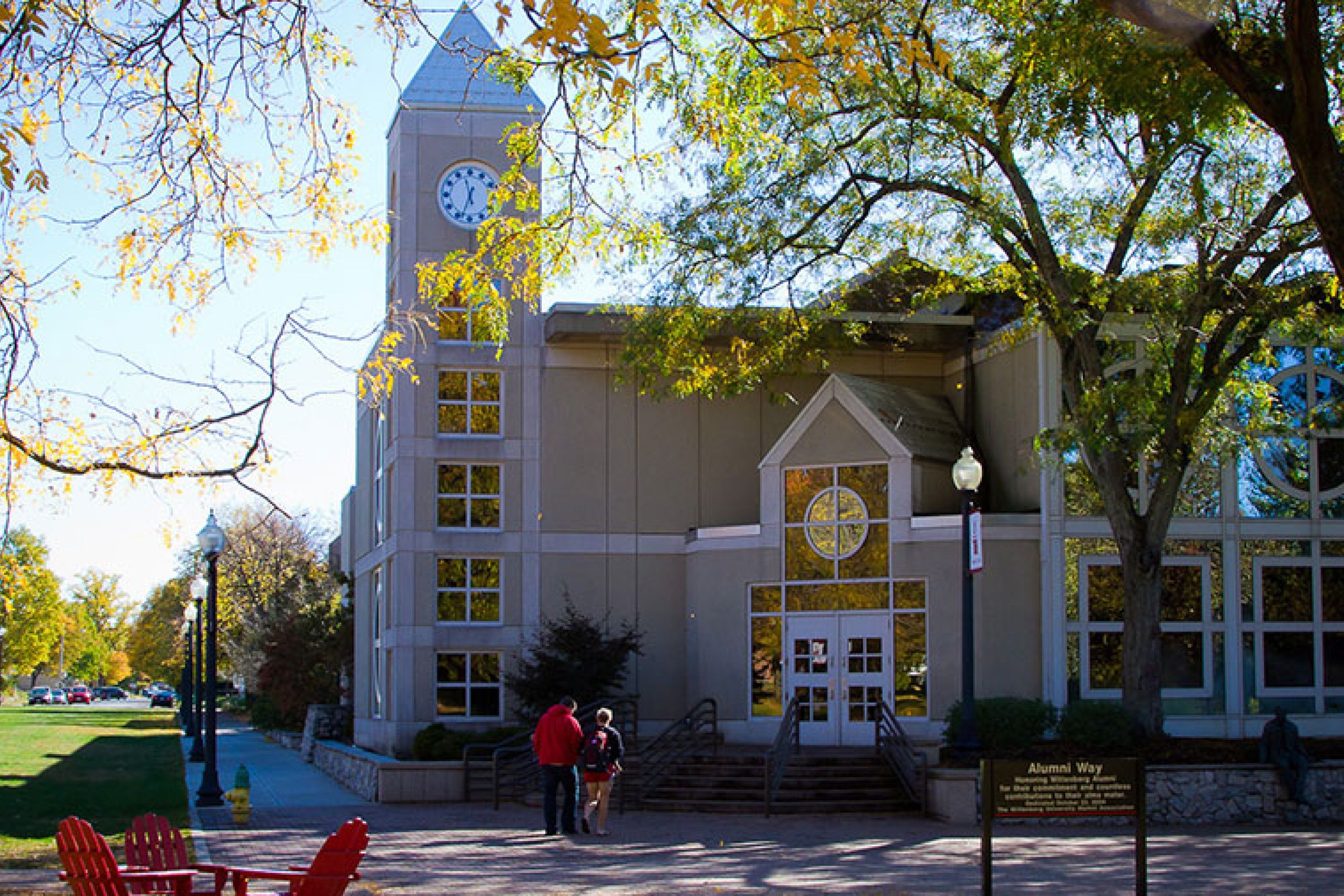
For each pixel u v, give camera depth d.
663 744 25.81
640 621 32.97
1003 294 25.95
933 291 25.59
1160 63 17.47
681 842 19.36
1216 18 12.16
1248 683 29.16
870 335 31.75
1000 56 22.77
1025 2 20.30
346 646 45.81
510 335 33.38
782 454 30.64
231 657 66.12
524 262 32.16
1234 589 29.30
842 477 30.02
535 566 32.84
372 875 15.77
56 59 12.80
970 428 32.12
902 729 27.30
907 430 30.20
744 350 25.84
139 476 12.89
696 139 17.27
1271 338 29.58
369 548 37.22
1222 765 22.86
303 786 32.06
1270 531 29.55
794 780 24.66
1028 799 11.89
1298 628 29.48
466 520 32.88
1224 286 22.84
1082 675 28.20
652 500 33.38
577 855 17.84
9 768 34.09
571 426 33.34
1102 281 23.28
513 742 28.72
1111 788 11.93
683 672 32.91
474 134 33.56
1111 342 26.86
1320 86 10.92
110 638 151.62
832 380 30.25
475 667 32.59
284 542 63.44
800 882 15.02
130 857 11.32
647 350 24.91
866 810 23.56
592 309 32.59
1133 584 24.39
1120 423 24.61
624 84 11.40
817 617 29.91
